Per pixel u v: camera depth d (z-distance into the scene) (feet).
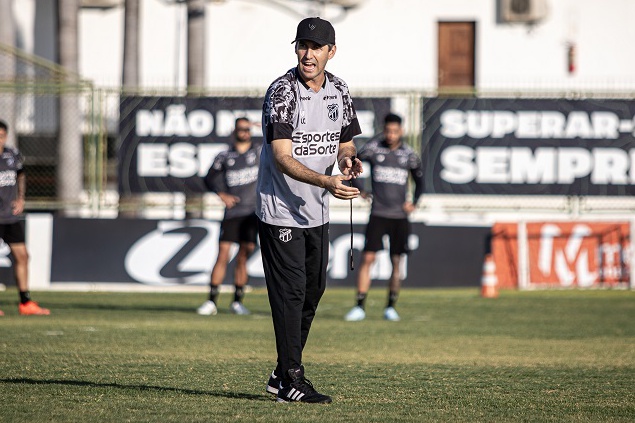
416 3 223.10
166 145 155.74
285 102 50.72
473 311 123.44
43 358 70.23
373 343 85.10
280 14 221.66
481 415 49.21
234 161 114.93
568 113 157.89
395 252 111.55
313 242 52.70
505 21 222.07
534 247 159.43
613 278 160.15
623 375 65.51
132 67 198.39
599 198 159.53
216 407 50.01
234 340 85.30
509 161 157.79
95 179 156.56
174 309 121.49
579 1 221.25
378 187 110.93
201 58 195.00
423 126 157.07
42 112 190.70
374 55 223.51
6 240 108.99
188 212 164.25
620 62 221.25
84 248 152.87
